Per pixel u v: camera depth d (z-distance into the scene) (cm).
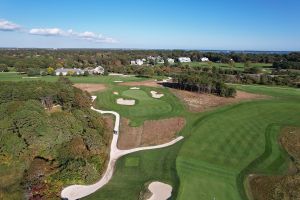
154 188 4116
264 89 11119
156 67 16875
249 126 6544
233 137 5903
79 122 5634
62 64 18638
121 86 11425
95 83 12119
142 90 10625
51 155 4644
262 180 4275
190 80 10494
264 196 3897
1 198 3766
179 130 6372
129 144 5756
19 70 16088
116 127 6694
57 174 4244
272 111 7769
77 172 4297
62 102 7556
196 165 4766
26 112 5022
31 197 3803
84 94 8156
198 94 10031
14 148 4506
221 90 9625
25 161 4469
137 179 4381
